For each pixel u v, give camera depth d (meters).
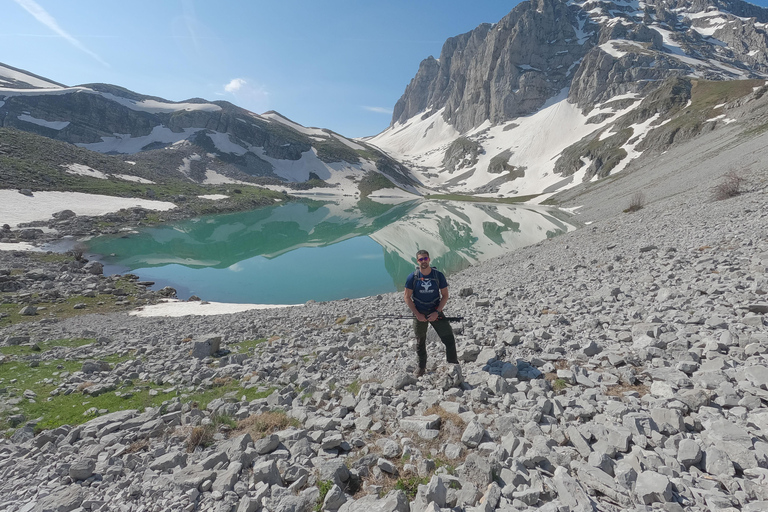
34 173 88.94
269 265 49.47
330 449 5.43
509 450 4.66
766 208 20.61
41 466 5.67
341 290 37.16
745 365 5.96
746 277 10.48
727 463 3.85
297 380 8.75
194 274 44.38
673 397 5.37
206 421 6.69
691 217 26.97
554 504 3.66
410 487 4.34
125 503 4.57
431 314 7.61
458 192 194.38
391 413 6.29
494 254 48.50
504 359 8.03
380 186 193.12
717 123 109.31
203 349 12.06
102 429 6.67
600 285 14.44
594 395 5.82
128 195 98.50
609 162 134.12
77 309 27.33
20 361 12.62
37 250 50.00
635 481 3.90
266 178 180.12
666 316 9.03
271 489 4.48
